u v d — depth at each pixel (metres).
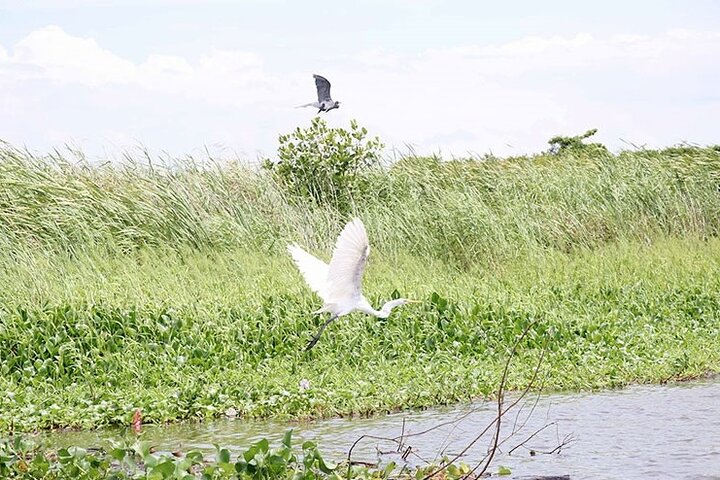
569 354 14.76
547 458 10.30
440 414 12.34
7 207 19.61
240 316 15.23
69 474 8.86
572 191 24.25
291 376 13.45
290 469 9.08
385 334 15.00
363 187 23.66
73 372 13.23
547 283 18.81
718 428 11.33
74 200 20.03
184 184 21.66
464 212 21.69
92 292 15.76
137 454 10.37
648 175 24.89
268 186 22.48
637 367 14.23
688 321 16.66
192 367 13.51
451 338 15.14
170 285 16.77
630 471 9.74
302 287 16.86
